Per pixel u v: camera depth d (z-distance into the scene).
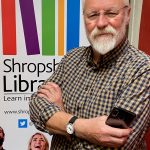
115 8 1.02
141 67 0.98
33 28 1.70
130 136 0.95
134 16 1.70
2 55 1.72
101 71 1.07
